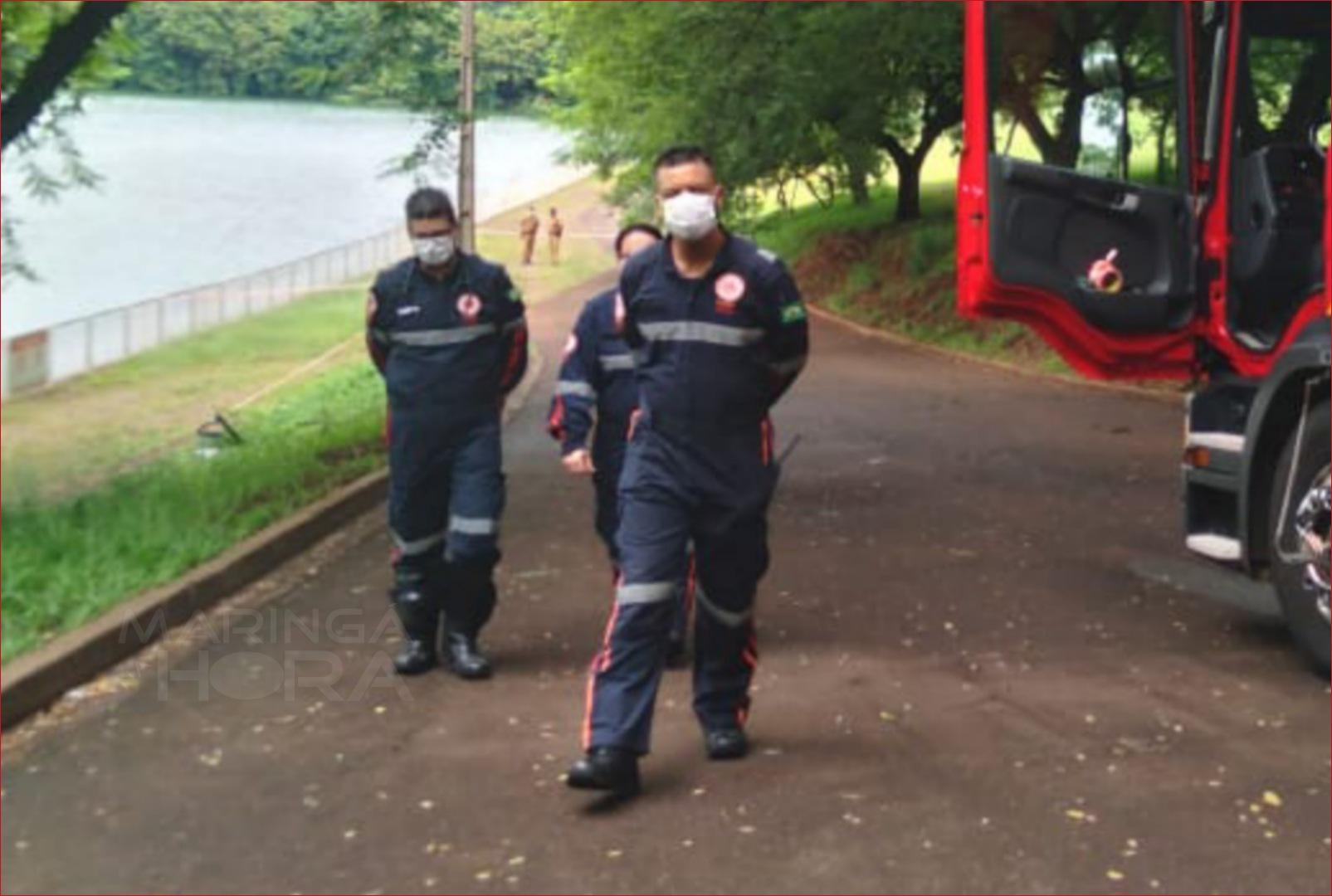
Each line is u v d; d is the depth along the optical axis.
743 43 20.58
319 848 4.68
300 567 8.83
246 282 42.97
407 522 6.41
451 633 6.49
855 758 5.31
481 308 6.27
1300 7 7.06
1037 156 7.08
